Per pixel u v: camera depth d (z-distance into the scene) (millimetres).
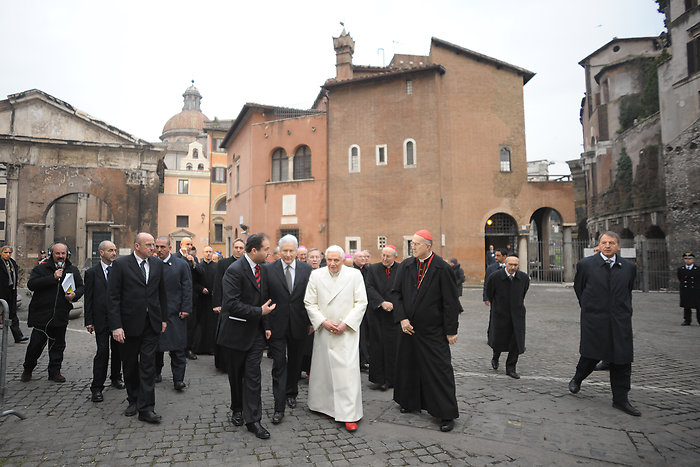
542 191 23438
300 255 7605
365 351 7289
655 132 24656
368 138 23375
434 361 4641
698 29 19828
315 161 24391
